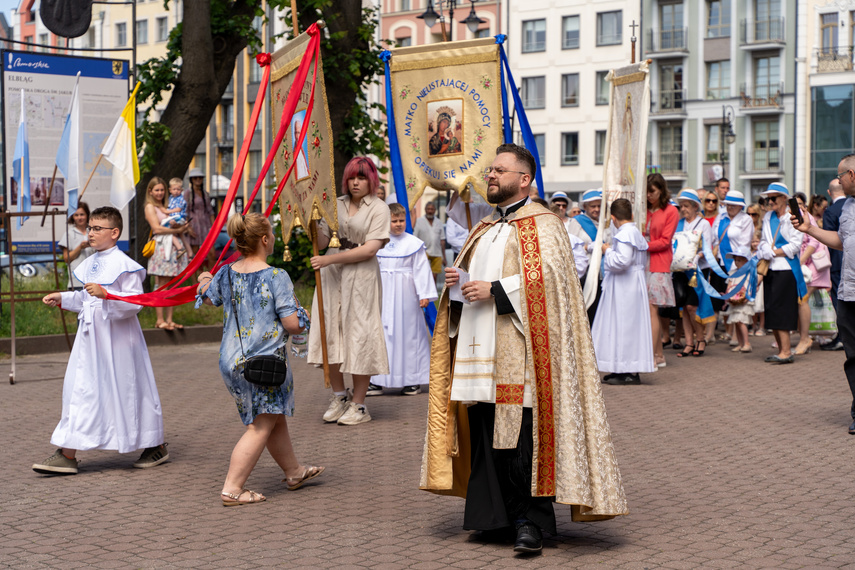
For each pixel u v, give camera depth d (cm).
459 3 5438
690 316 1316
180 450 741
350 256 823
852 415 789
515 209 513
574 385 486
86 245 1220
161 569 464
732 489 611
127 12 5459
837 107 4600
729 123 4647
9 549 497
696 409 896
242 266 600
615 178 1132
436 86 952
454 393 504
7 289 1513
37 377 1088
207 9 1620
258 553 489
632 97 1085
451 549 496
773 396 967
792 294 1205
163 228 1333
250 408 585
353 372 831
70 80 1323
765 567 462
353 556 484
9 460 704
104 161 1360
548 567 466
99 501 596
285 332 595
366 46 1830
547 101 5334
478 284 491
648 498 592
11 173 1276
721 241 1370
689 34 5075
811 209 1337
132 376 673
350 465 690
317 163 791
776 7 4862
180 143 1642
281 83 830
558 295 489
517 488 497
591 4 5216
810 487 615
